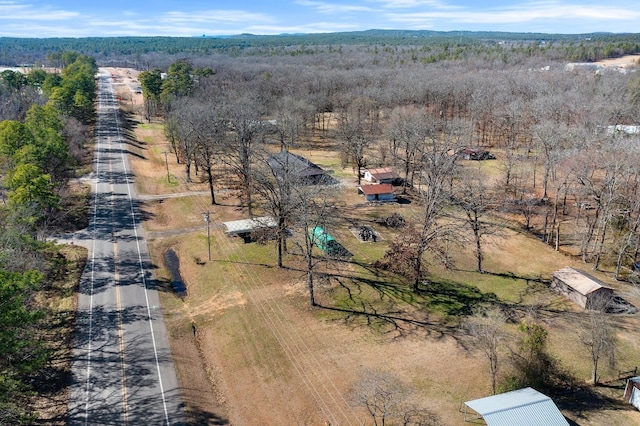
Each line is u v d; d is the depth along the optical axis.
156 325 45.78
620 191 64.06
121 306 48.78
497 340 40.56
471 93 128.12
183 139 92.50
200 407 35.91
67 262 56.84
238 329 45.28
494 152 108.00
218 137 90.75
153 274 55.53
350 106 126.25
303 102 127.94
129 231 67.31
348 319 46.78
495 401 32.56
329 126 141.38
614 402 35.56
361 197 81.81
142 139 125.50
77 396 36.47
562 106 103.06
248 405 36.25
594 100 107.94
